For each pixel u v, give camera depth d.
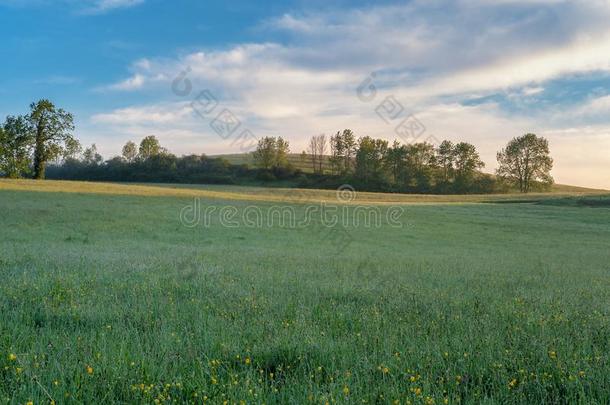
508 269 18.86
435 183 99.19
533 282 14.40
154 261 15.45
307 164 100.88
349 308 8.66
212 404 4.21
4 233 26.34
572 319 8.18
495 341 6.35
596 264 23.94
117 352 5.36
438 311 8.43
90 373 4.72
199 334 6.34
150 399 4.34
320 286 11.25
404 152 96.19
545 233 44.62
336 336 6.57
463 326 7.33
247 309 8.22
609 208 68.44
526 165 115.44
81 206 41.94
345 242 33.38
